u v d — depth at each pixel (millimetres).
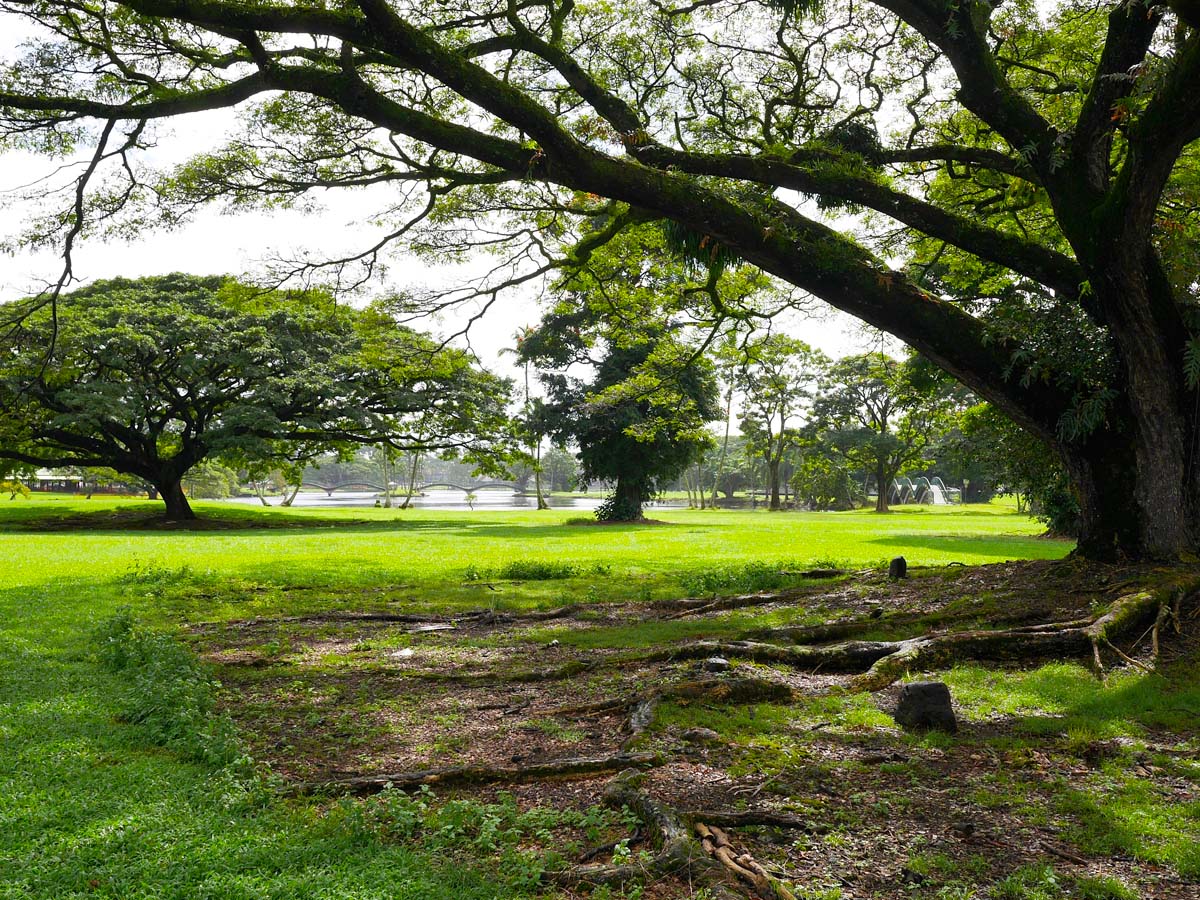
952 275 18672
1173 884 3742
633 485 47000
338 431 43938
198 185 12789
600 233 14625
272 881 3568
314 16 9016
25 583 15055
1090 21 13383
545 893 3596
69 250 11906
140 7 8914
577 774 5070
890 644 8016
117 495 85500
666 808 4242
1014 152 12148
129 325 36875
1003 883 3701
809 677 7633
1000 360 10180
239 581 15711
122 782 4785
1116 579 9336
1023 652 7828
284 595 14180
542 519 48656
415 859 3805
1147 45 9195
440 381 44031
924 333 10227
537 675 7906
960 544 25422
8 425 37625
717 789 4781
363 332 16141
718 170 11070
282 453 43906
